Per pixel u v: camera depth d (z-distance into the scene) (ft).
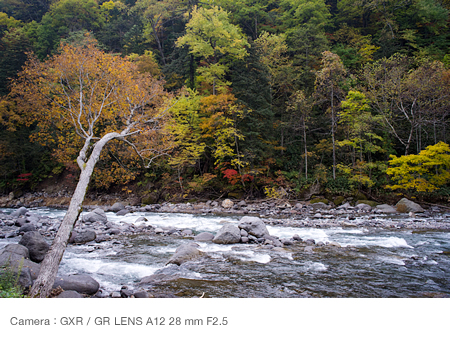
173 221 61.11
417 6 141.28
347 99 100.78
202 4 148.36
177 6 164.55
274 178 102.73
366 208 79.82
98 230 46.47
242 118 95.30
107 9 202.80
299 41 119.55
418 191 83.35
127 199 108.78
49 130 69.62
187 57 123.54
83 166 24.06
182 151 97.81
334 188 91.15
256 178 99.50
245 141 98.48
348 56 132.98
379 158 107.65
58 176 124.06
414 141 102.06
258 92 98.78
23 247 25.32
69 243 37.68
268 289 22.26
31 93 42.98
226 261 29.91
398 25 145.38
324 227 51.78
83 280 21.15
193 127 100.78
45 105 44.11
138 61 125.49
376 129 101.14
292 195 94.12
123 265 28.53
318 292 21.70
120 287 22.58
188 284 23.25
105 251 34.24
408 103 97.50
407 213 74.38
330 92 102.58
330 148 97.76
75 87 45.21
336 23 163.63
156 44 169.99
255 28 153.28
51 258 17.76
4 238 38.83
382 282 24.03
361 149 96.63
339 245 37.01
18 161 123.13
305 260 30.40
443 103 85.05
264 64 107.96
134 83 42.73
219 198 99.60
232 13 153.17
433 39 137.39
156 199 104.27
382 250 34.91
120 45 176.35
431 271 26.99
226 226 39.86
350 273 26.30
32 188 121.70
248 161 94.38
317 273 26.27
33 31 157.79
